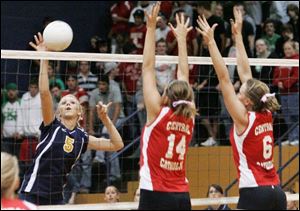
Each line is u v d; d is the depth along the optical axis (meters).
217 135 24.73
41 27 28.45
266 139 12.52
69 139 14.24
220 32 26.02
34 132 23.28
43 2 28.52
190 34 26.16
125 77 25.08
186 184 11.95
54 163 14.12
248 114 12.40
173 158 11.75
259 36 27.28
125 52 27.25
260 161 12.42
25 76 26.91
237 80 24.39
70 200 22.52
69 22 28.89
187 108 11.76
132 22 28.00
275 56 25.67
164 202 11.55
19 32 28.14
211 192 19.61
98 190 23.70
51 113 14.19
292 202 19.80
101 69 24.64
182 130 11.86
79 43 29.03
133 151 24.45
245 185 12.35
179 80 11.96
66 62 25.66
